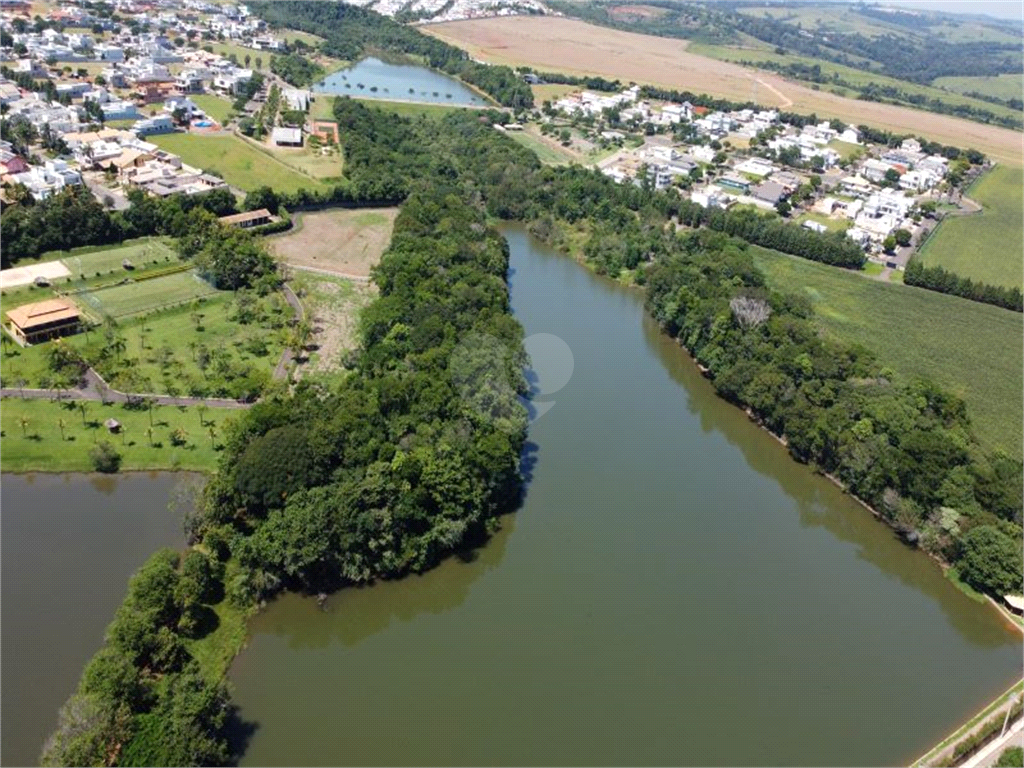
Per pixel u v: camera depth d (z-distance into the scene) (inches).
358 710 4158.5
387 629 4736.7
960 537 5457.7
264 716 4084.6
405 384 5890.8
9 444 5787.4
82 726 3476.9
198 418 6269.7
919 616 5152.6
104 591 4653.1
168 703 3732.8
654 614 4938.5
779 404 6939.0
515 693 4328.3
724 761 3991.1
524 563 5300.2
